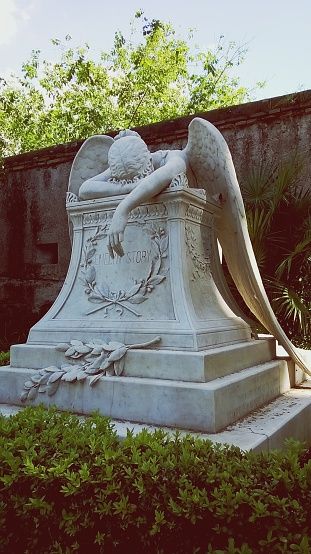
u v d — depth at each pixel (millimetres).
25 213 8266
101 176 3451
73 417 2332
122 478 1773
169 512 1648
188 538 1650
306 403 3211
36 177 8211
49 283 7539
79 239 3465
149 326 2918
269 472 1719
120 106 14906
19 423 2264
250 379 2926
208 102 14445
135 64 14820
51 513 1795
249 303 3859
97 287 3273
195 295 3104
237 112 6559
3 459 1923
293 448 1921
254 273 3439
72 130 15133
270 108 6336
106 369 2811
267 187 5879
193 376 2594
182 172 3131
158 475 1729
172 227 3082
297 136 6230
